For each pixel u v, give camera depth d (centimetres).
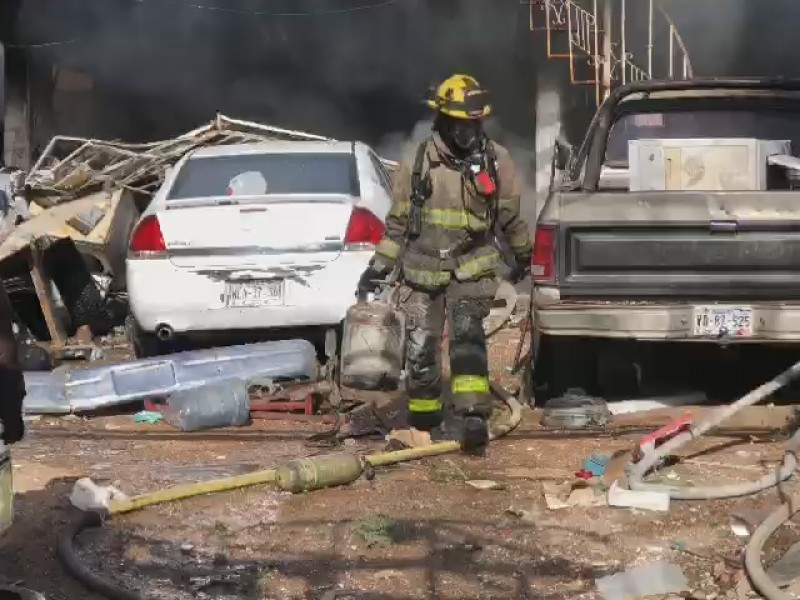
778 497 695
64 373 972
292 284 1022
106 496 698
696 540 632
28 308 1393
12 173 1534
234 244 1022
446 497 712
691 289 852
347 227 1024
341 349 967
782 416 877
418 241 807
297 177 1122
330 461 733
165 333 1037
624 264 855
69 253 1384
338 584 580
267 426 914
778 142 966
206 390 915
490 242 816
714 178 964
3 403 475
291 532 653
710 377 1006
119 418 956
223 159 1160
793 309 837
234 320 1026
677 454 799
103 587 570
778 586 561
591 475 743
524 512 680
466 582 580
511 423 871
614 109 1003
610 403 946
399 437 832
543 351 923
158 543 639
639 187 963
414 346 822
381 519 664
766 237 848
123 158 1636
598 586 571
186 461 810
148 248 1031
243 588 577
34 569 602
